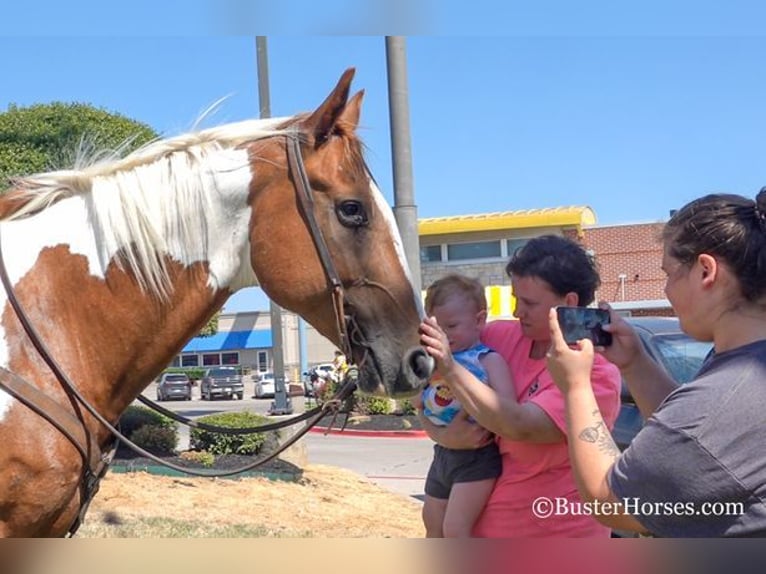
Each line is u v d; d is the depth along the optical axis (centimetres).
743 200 165
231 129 262
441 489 267
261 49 1166
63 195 253
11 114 1115
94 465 244
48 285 240
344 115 262
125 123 1151
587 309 211
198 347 4934
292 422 267
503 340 261
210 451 967
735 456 149
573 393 174
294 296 254
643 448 157
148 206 249
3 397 222
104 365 247
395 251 258
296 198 253
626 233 2083
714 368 159
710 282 161
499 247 2083
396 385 248
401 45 568
